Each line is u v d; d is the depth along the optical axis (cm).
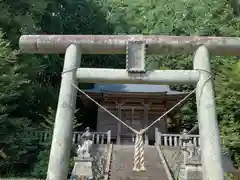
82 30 2930
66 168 584
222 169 570
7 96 1382
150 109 2297
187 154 1148
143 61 649
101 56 2892
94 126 2520
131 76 643
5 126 1427
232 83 1362
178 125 2425
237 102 1352
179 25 2958
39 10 1870
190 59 2517
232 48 670
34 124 1702
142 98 2217
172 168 1356
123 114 2253
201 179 1077
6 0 1767
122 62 2962
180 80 642
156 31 3047
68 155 596
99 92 2142
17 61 1600
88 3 3155
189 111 2289
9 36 1675
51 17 2331
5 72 1434
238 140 1311
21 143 1435
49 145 1433
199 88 636
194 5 3098
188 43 670
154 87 2509
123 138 2177
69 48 672
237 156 1409
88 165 1116
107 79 646
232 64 1500
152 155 1480
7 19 1645
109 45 671
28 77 1691
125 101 2228
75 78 651
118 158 1404
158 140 1678
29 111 1798
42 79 2414
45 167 1324
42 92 1994
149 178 1109
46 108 1931
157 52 685
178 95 2130
